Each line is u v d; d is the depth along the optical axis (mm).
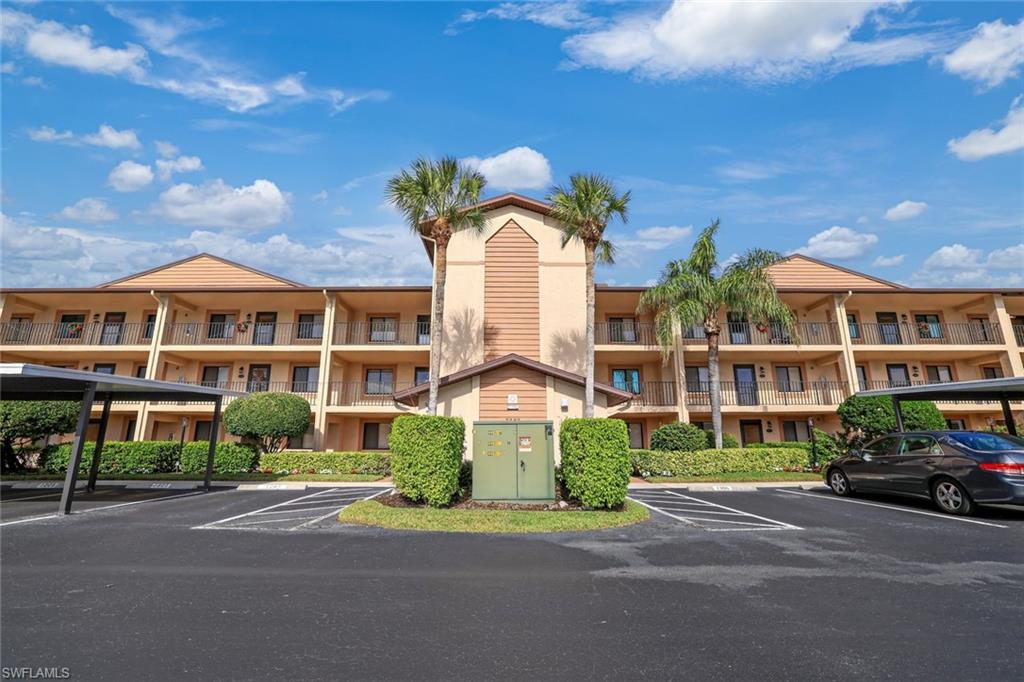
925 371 24375
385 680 3266
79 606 4617
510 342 18859
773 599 4848
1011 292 22703
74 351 22484
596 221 14234
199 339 23953
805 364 24531
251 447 18047
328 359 21953
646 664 3504
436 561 6273
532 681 3258
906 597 4898
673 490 14891
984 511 9820
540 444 11039
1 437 16844
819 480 16312
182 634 3979
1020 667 3467
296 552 6727
